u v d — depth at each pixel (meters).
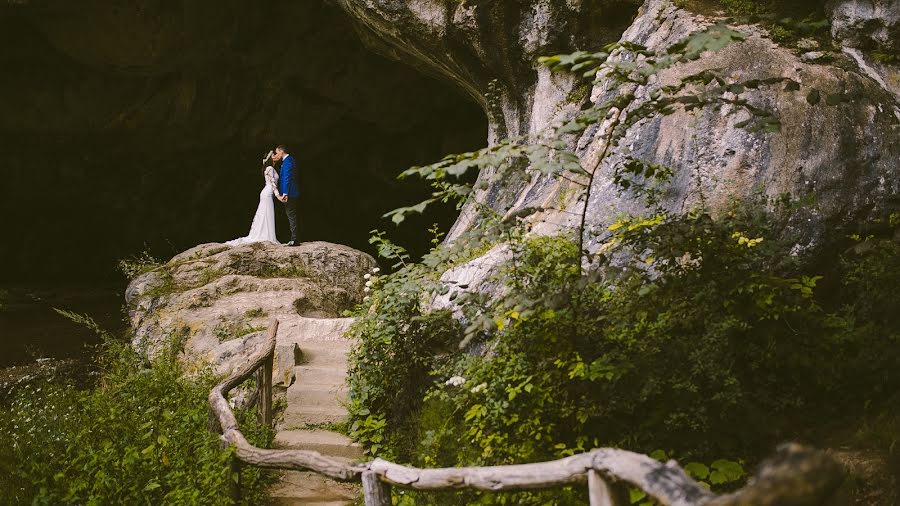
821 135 5.59
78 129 17.67
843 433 4.56
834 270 5.33
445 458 5.39
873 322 4.84
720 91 4.36
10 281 19.08
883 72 6.14
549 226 6.38
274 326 7.54
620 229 5.09
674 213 5.49
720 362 4.55
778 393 4.74
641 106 4.50
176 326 9.27
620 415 4.70
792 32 6.33
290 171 12.33
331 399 7.21
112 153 18.59
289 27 16.86
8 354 11.20
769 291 4.70
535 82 9.65
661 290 4.87
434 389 6.11
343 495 6.00
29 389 7.73
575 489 4.33
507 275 5.45
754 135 5.62
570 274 4.89
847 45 6.32
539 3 9.00
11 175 18.41
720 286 4.73
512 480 3.23
